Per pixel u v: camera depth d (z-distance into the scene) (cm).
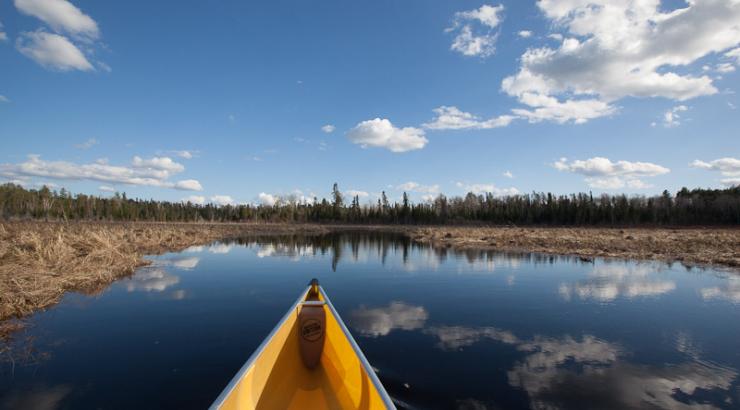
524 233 3656
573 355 573
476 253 2100
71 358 544
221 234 3725
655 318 782
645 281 1202
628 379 488
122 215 6906
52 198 6738
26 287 826
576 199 7850
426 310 845
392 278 1284
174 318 757
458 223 7762
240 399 320
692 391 457
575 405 420
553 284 1158
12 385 457
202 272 1356
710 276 1288
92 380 473
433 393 443
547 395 441
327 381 477
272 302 911
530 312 827
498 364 532
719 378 495
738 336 668
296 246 2645
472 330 695
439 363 534
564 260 1755
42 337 629
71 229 2184
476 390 450
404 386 459
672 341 642
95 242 1427
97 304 852
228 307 854
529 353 579
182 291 1016
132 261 1391
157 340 626
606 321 760
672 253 1920
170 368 513
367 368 355
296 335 529
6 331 649
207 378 482
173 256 1817
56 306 825
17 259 1030
